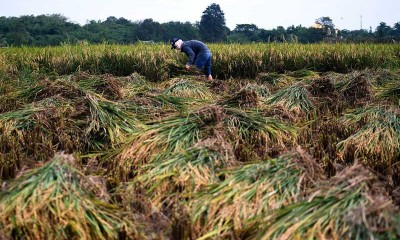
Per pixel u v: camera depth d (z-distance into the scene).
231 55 12.48
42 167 3.77
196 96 8.38
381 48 14.02
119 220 3.53
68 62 12.29
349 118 6.63
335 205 3.16
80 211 3.39
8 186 3.71
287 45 13.74
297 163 3.94
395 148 5.38
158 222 3.71
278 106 6.84
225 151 4.58
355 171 3.52
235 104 6.62
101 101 6.43
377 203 3.04
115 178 4.39
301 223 3.09
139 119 6.41
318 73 12.34
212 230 3.44
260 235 3.18
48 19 38.44
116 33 41.22
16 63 12.63
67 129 5.83
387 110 6.26
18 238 3.23
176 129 5.20
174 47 10.86
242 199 3.62
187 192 4.02
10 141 5.42
